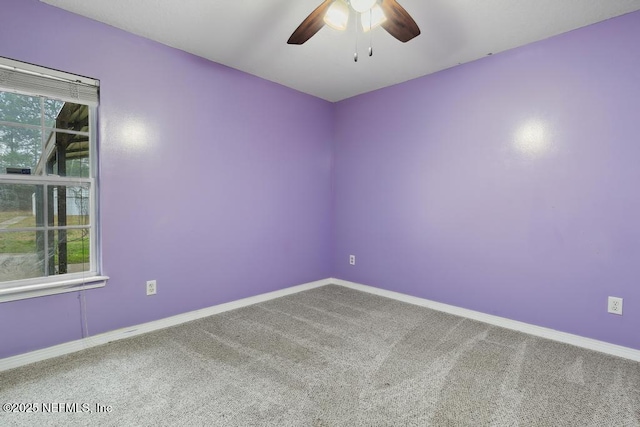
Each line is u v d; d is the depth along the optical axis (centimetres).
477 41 245
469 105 283
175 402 163
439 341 238
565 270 237
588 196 227
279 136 341
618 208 216
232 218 304
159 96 252
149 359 207
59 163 217
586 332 229
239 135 306
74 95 214
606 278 221
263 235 331
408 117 328
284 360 207
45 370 193
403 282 336
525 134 253
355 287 382
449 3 198
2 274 200
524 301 256
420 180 319
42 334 206
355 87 348
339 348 225
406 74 311
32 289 198
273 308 310
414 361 207
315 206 385
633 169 210
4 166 198
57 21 205
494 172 270
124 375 188
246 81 309
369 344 232
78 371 192
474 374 192
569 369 198
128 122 237
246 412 156
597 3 197
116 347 224
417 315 292
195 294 279
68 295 215
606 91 218
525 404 164
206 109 281
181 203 268
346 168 389
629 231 212
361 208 374
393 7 154
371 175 363
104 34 224
